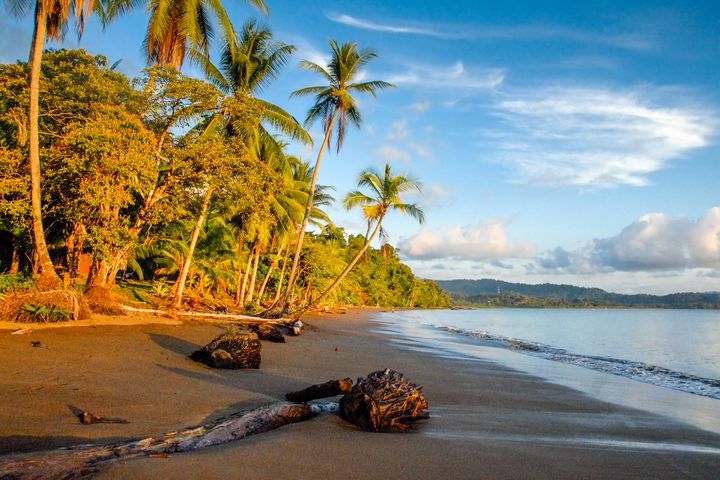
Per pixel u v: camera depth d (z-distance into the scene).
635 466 4.93
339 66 24.77
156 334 12.83
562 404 8.83
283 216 30.16
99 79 17.59
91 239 15.12
